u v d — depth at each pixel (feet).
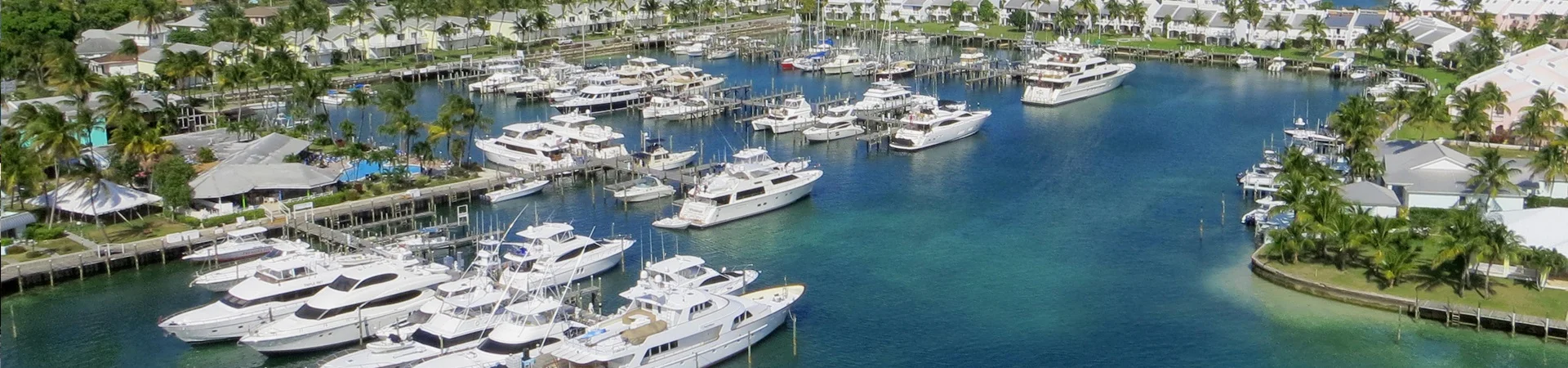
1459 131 539.70
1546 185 445.37
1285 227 395.96
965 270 393.70
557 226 391.04
